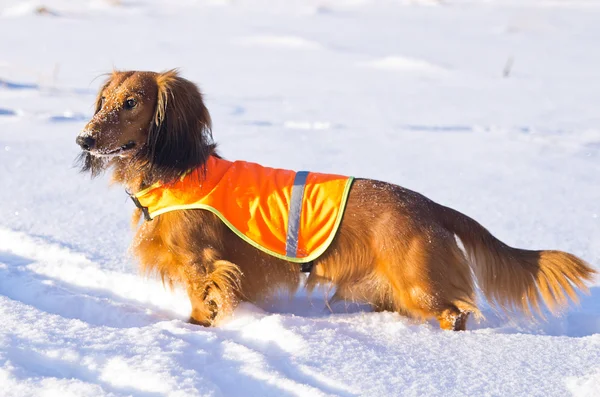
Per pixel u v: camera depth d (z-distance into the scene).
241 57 16.05
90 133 3.58
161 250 3.88
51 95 10.17
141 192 3.83
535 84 13.04
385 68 14.95
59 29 20.31
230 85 12.09
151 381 2.81
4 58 13.82
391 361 3.17
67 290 3.99
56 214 5.41
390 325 3.68
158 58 15.11
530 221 5.50
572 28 24.14
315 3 33.34
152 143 3.76
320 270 3.88
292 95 11.38
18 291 3.90
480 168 7.14
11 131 8.09
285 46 18.31
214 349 3.23
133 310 3.83
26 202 5.67
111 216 5.46
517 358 3.24
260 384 2.90
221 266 3.79
